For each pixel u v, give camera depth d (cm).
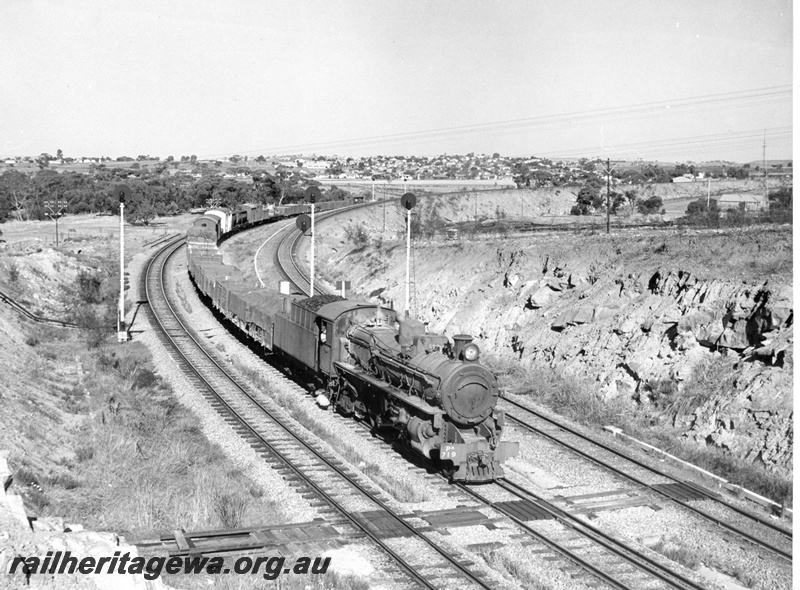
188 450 2231
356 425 2516
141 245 7362
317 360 2738
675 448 2233
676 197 10756
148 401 2778
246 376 3191
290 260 6053
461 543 1628
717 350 2483
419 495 1900
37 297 4478
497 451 1973
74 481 1939
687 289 2695
